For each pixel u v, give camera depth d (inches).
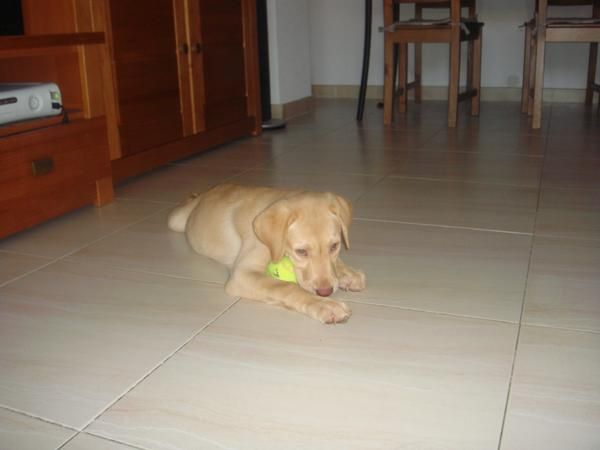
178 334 56.3
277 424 43.2
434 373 49.1
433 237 80.5
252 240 65.1
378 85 222.7
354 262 72.5
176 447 41.1
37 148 83.0
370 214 90.4
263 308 61.1
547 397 45.7
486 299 62.2
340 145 140.9
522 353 51.8
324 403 45.5
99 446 41.4
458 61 156.6
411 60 218.8
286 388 47.5
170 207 95.6
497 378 48.3
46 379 49.6
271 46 174.9
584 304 60.7
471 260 72.5
